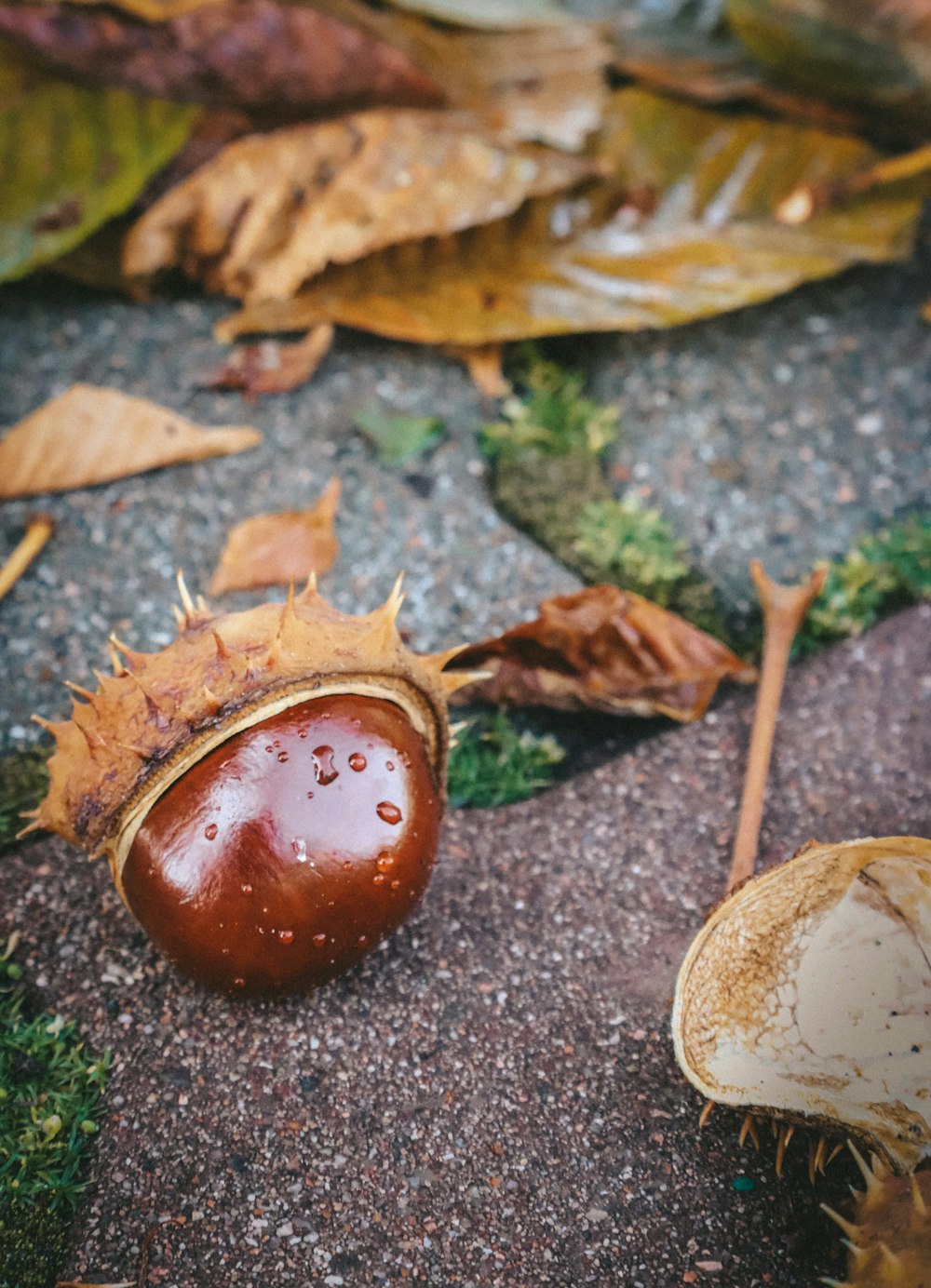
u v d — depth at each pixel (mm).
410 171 292
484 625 275
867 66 301
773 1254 226
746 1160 232
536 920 249
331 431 296
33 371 300
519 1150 232
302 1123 232
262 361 300
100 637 273
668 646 261
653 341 311
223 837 218
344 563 281
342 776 220
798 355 309
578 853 256
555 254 298
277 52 287
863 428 300
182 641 226
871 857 224
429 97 297
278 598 277
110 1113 233
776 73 306
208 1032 238
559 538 285
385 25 298
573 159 296
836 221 302
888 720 268
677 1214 228
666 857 255
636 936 248
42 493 286
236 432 291
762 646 275
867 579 280
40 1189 227
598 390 303
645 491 292
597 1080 237
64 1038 238
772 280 296
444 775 244
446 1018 240
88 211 289
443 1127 233
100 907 249
